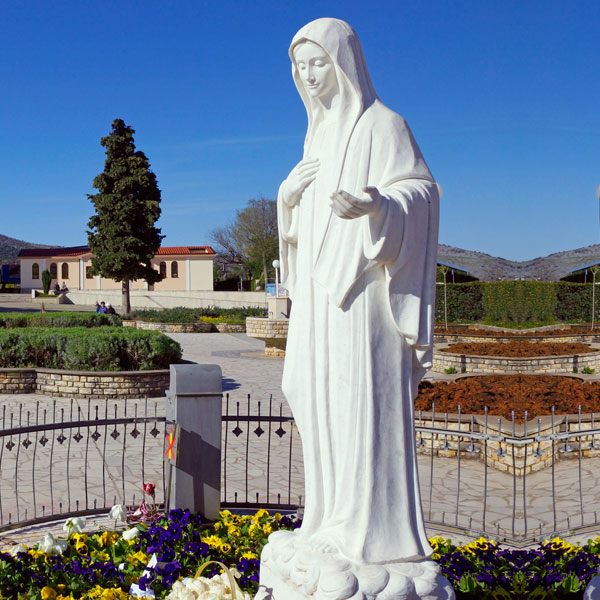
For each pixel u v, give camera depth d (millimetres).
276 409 12008
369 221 2980
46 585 4270
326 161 3361
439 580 3176
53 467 8008
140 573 4434
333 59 3201
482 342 20922
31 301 54312
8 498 6859
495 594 4012
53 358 14164
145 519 5512
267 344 21531
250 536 5137
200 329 32406
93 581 4312
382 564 3105
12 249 139625
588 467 8430
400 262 3086
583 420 8930
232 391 14133
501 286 28594
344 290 3146
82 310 47094
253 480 7648
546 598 3986
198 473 5555
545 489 7516
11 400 12961
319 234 3312
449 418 8930
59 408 12117
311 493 3354
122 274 41125
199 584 3770
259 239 61531
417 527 3264
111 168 40969
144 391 13562
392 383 3199
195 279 61750
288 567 3174
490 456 8523
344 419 3201
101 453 8680
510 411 9102
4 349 14109
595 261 34625
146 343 14125
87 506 6309
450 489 7488
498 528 5824
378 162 3223
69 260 62375
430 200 3205
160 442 9352
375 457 3148
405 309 3184
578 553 4590
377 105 3324
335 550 3152
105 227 40812
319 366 3283
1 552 4559
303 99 3535
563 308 30297
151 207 41094
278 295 21922
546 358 16891
